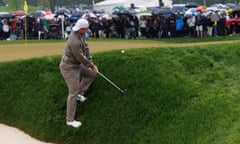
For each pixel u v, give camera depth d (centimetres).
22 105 1098
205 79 1005
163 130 881
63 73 960
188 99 935
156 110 933
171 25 2570
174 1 8000
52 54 1327
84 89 1018
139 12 3338
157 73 1032
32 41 2186
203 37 2416
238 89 947
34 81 1136
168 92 965
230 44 1188
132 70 1057
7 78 1170
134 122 934
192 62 1076
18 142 995
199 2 8025
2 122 1108
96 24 2689
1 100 1134
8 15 2848
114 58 1109
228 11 2781
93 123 970
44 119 1033
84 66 980
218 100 898
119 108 974
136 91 997
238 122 803
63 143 971
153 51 1132
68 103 966
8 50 1572
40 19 2755
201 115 871
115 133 930
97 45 1633
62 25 2739
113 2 5538
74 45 927
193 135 832
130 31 2620
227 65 1084
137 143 885
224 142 758
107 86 1034
